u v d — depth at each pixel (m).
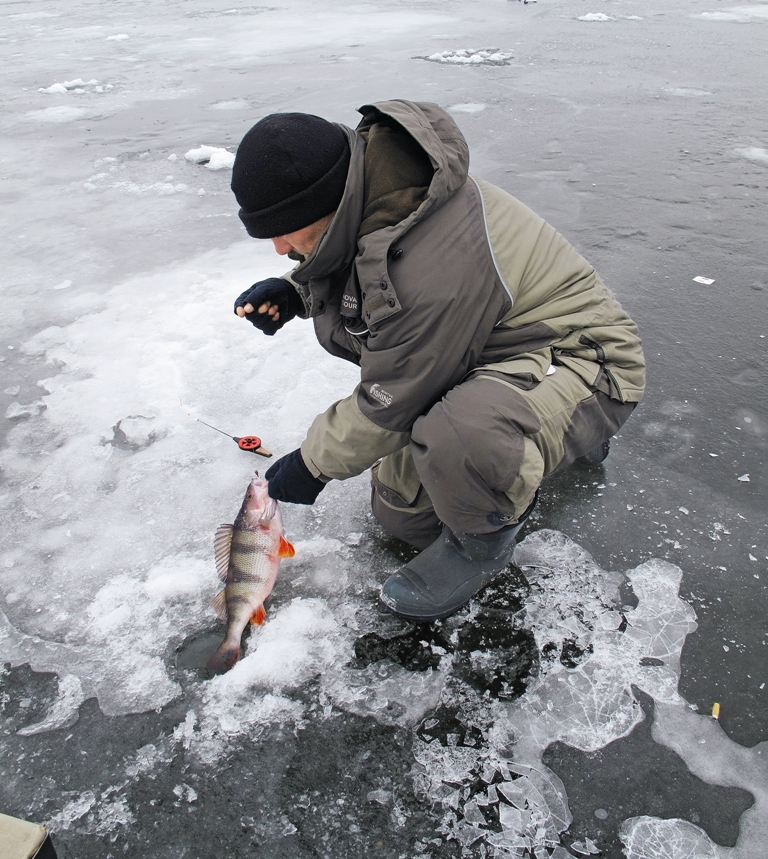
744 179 5.71
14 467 2.99
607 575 2.45
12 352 3.74
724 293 4.13
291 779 1.92
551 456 2.18
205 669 2.19
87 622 2.35
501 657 2.20
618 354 2.30
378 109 1.95
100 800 1.89
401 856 1.76
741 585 2.40
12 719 2.08
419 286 1.92
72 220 5.32
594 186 5.63
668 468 2.89
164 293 4.25
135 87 9.13
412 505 2.44
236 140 6.87
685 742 1.97
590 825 1.81
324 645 2.25
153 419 3.23
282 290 2.59
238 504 2.78
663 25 12.46
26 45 12.46
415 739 1.99
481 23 13.08
